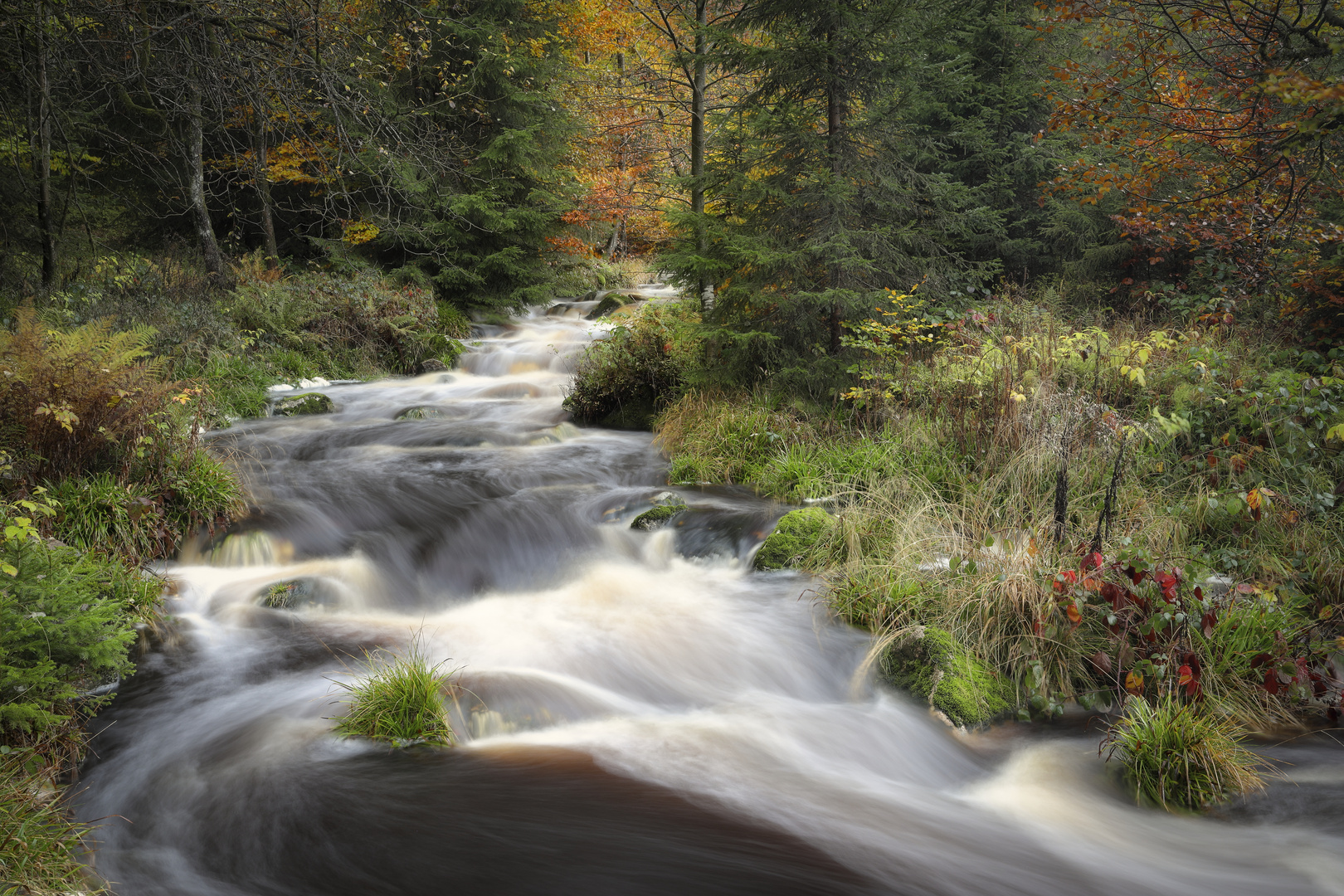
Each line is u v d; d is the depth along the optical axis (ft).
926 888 10.95
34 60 33.76
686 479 27.84
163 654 17.03
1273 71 14.74
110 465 21.47
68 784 12.84
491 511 24.84
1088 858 11.74
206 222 47.03
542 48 61.26
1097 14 25.34
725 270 30.55
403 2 44.27
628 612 19.54
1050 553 17.46
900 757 14.43
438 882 10.75
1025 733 15.03
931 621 17.08
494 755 13.92
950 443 23.90
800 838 11.97
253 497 24.62
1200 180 30.30
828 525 21.17
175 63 31.24
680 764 13.84
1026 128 43.55
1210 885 11.10
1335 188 25.21
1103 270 39.99
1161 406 23.45
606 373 35.60
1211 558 18.45
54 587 14.37
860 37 28.45
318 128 36.60
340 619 19.44
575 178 65.77
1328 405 19.79
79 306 37.22
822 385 29.66
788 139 29.84
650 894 10.57
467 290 61.46
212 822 11.98
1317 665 15.31
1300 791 12.98
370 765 13.44
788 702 16.30
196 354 38.24
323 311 47.29
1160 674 14.82
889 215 31.68
